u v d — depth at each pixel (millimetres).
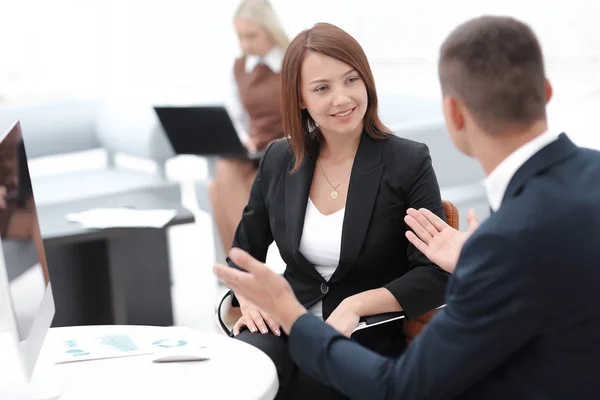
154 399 2230
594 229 1858
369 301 2992
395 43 10156
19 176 2434
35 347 2328
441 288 3061
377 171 3168
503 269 1866
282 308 2207
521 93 1938
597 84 9422
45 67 10070
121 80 10500
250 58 6484
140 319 5371
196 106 5934
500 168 1995
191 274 6641
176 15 10391
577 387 1916
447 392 1979
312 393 3035
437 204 3146
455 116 2059
